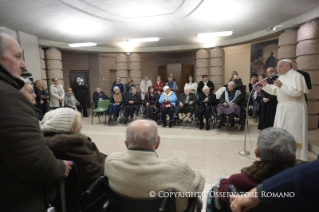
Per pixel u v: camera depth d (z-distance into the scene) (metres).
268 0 4.28
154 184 1.06
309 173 0.62
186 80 9.16
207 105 5.32
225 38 7.28
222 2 4.54
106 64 9.76
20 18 5.14
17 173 0.90
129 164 1.11
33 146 0.89
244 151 3.49
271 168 0.99
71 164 1.25
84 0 4.38
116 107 6.18
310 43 4.44
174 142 4.20
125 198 1.10
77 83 7.64
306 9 4.40
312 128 4.70
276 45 7.36
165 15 5.36
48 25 5.83
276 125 3.06
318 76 4.47
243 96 5.06
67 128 1.43
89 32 6.60
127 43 8.14
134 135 1.14
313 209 0.63
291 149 0.99
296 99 2.87
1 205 0.95
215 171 2.83
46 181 1.00
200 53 8.07
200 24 5.96
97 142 4.34
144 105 6.39
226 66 9.21
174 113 5.78
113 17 5.51
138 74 9.09
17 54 1.01
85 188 1.40
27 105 0.93
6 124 0.83
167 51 8.66
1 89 0.84
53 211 1.20
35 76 6.48
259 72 7.99
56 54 7.41
